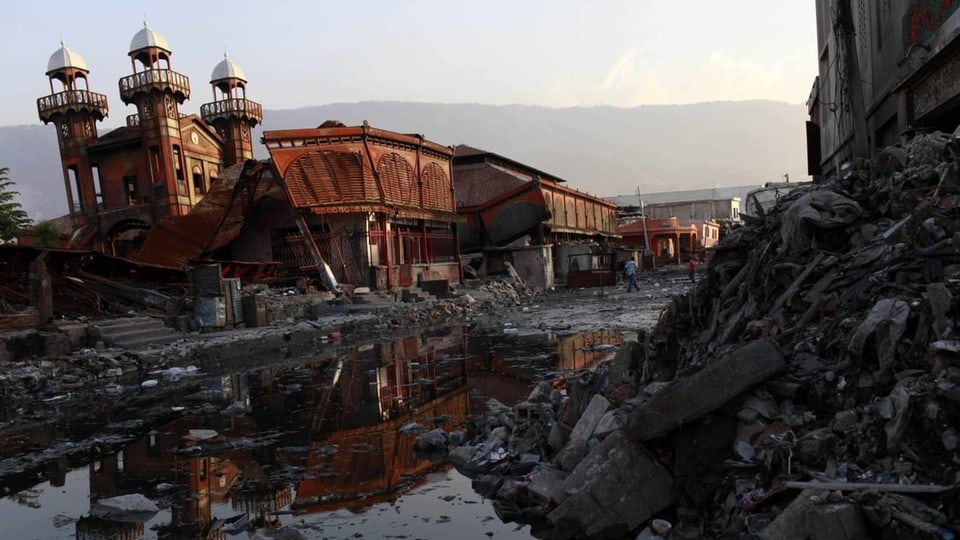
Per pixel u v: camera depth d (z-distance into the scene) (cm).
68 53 3875
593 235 6047
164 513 573
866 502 350
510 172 4444
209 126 4253
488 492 591
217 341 1631
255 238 2939
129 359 1400
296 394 1121
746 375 465
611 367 741
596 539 466
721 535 405
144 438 850
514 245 4231
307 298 2358
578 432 593
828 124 2177
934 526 326
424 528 514
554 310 2603
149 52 3678
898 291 486
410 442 777
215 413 987
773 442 432
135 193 3925
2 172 3428
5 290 1658
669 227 7375
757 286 688
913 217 551
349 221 2777
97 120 4012
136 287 2028
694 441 465
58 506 603
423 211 3238
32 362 1308
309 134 2730
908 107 1165
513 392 1030
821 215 654
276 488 630
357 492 608
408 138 3145
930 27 1003
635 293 3266
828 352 488
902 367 427
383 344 1820
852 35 1276
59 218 4050
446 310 2672
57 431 911
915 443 374
